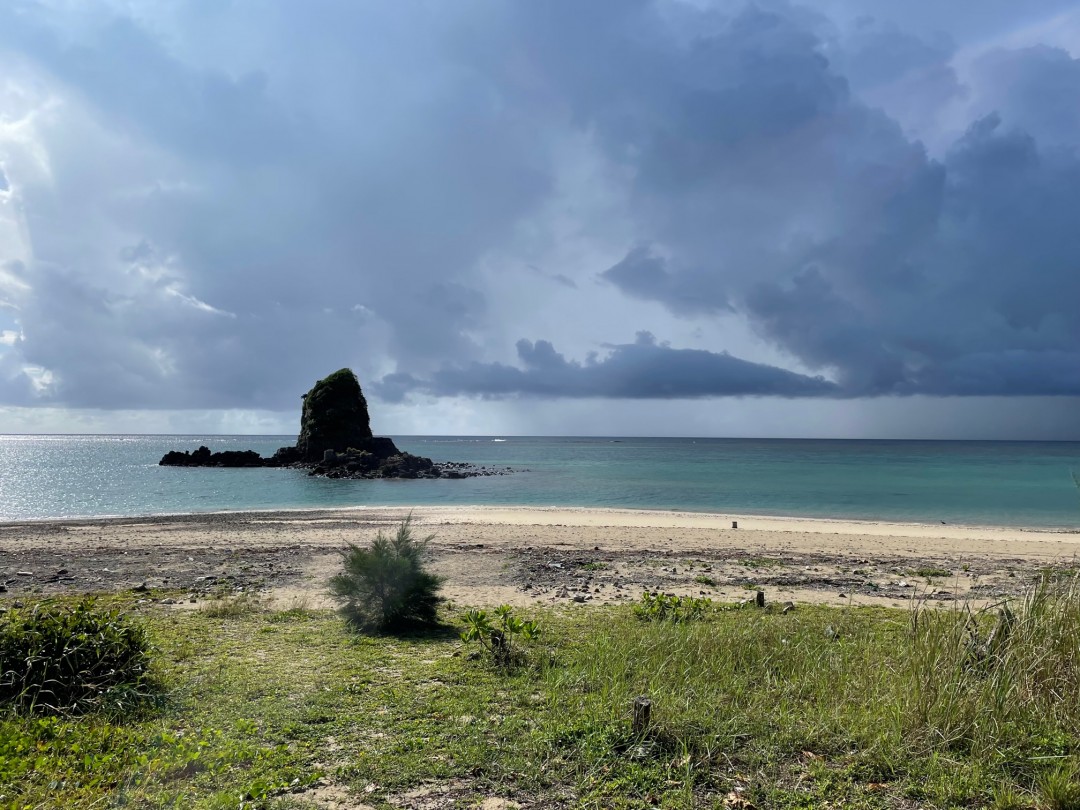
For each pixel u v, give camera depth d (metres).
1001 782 4.68
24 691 5.80
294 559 17.53
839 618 10.38
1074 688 5.88
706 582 14.57
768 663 7.52
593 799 4.56
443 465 75.69
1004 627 6.75
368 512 31.81
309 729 5.70
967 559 18.56
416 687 6.82
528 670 7.34
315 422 79.94
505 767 4.98
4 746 4.97
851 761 5.08
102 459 98.38
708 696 6.32
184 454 81.44
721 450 153.50
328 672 7.33
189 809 4.28
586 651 7.96
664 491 45.88
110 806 4.28
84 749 5.17
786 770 5.00
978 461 91.75
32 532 23.52
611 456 113.69
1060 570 10.36
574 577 15.15
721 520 29.05
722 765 5.08
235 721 5.84
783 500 39.81
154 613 10.76
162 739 5.27
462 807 4.47
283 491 47.16
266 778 4.74
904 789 4.68
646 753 5.16
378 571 9.78
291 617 10.55
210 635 9.12
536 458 105.88
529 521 28.08
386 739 5.51
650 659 7.46
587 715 5.84
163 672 7.12
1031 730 5.42
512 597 12.88
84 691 6.24
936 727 5.42
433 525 25.81
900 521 30.11
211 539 21.66
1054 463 84.62
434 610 10.18
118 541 21.25
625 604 12.05
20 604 11.06
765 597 13.03
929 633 7.08
